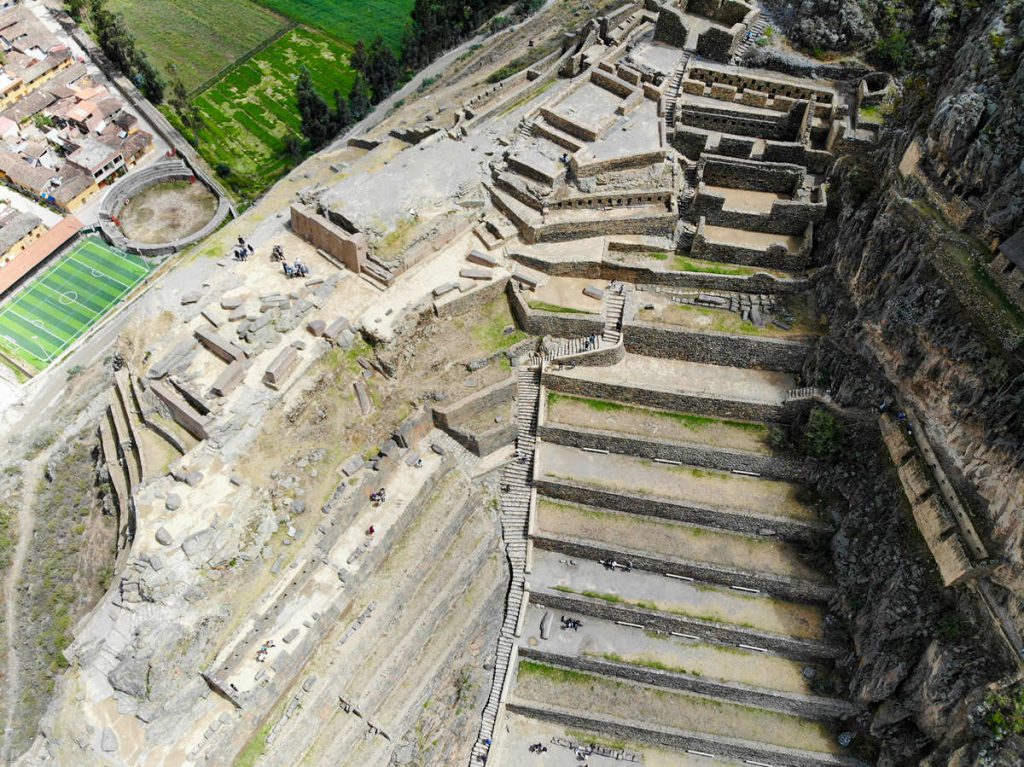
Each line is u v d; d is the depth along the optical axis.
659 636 56.28
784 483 57.91
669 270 61.34
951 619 46.53
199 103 101.25
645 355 61.53
